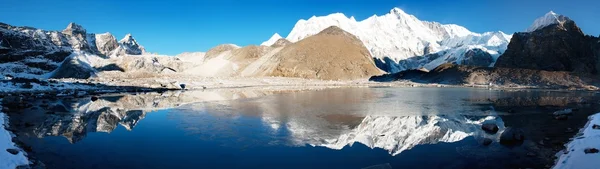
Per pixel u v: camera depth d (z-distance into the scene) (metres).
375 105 30.78
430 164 11.84
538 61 125.12
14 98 31.95
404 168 11.42
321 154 13.34
